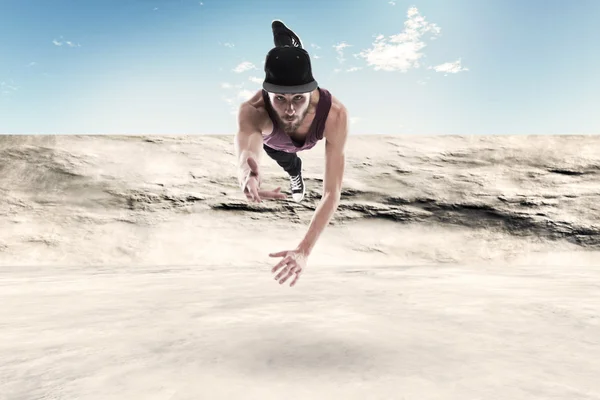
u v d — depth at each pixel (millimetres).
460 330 2258
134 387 1562
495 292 3332
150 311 2705
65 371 1716
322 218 2436
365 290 3430
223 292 3371
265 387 1560
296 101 2152
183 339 2104
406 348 1969
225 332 2215
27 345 2035
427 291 3375
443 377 1650
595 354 1911
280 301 2992
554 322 2424
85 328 2314
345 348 1964
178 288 3578
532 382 1611
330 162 2518
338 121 2445
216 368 1736
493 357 1864
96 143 10141
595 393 1525
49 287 3660
